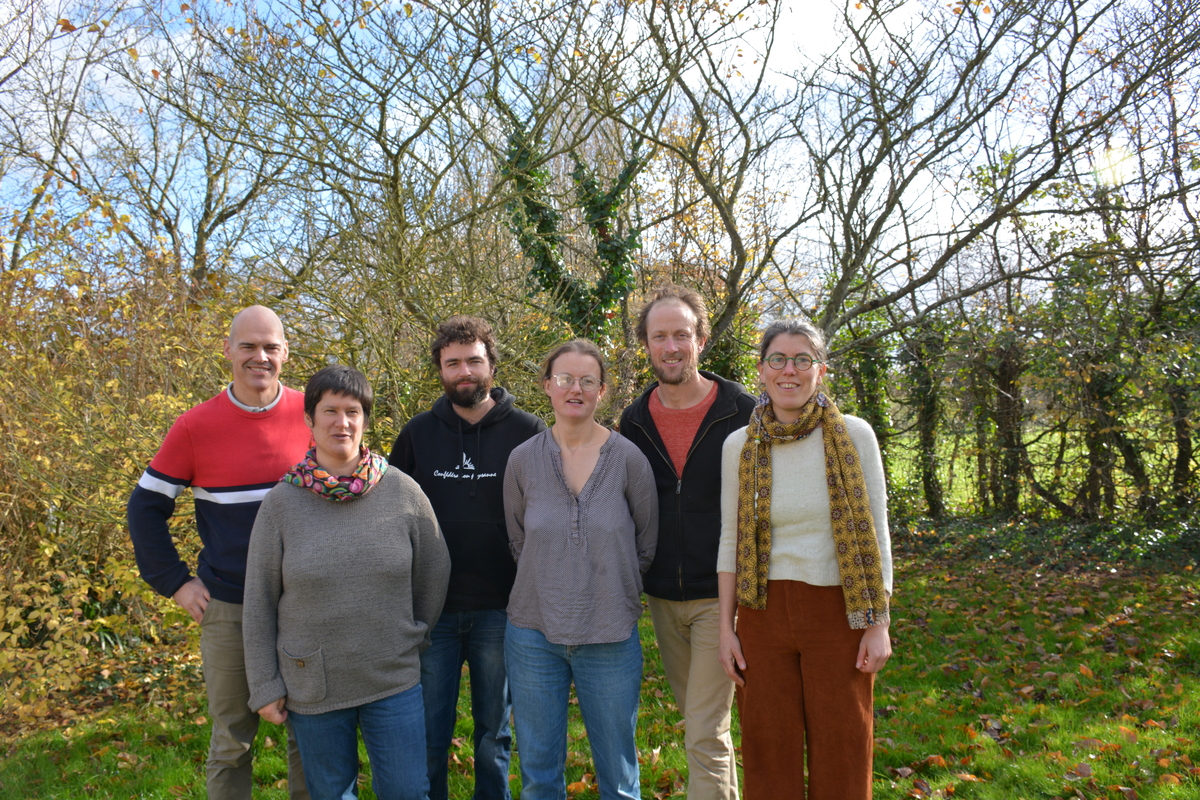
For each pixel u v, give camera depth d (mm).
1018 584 7418
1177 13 7609
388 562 2262
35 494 5008
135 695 4984
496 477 2699
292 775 2633
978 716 3980
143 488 2543
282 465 2627
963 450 10719
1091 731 3654
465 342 2711
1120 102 7707
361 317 5527
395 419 5574
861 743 2193
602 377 2488
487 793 2771
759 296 10680
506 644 2469
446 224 6598
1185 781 3090
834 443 2246
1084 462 9336
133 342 5293
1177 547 7855
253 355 2570
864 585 2158
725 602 2375
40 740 4246
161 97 6840
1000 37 8023
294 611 2209
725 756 2514
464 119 7238
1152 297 8719
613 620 2330
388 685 2270
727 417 2602
